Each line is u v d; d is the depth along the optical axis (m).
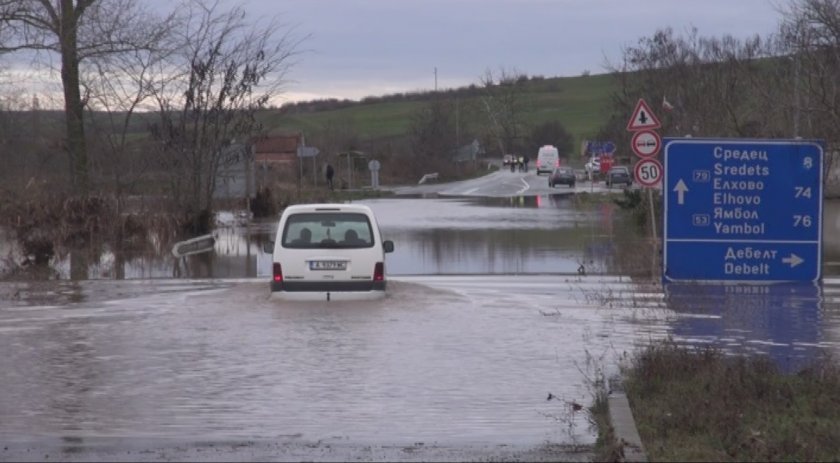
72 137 53.91
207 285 33.28
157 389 18.64
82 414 16.86
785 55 55.00
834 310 27.36
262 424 16.20
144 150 54.75
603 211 74.06
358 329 24.55
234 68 55.72
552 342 22.98
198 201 53.84
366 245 27.97
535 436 15.43
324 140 155.12
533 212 73.94
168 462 13.73
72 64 53.44
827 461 13.28
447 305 28.05
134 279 35.78
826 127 41.16
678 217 31.47
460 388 18.66
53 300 30.00
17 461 13.80
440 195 106.69
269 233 56.84
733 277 31.39
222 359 21.23
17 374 19.91
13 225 47.53
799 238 31.23
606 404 16.45
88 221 49.44
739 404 15.88
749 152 31.19
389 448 14.62
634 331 24.38
